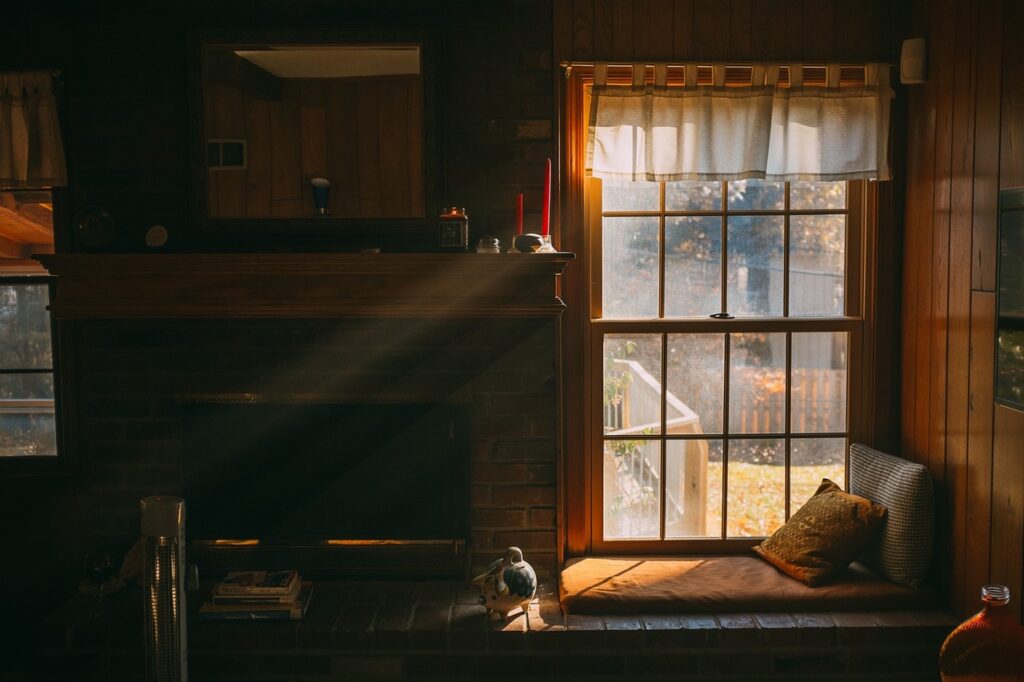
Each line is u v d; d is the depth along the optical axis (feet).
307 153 10.56
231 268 9.90
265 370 10.64
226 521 10.72
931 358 10.28
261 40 10.45
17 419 11.06
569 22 10.59
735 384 11.27
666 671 9.69
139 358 10.66
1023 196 8.28
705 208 11.16
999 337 8.77
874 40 10.71
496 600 9.71
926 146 10.35
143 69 10.51
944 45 9.87
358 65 10.50
